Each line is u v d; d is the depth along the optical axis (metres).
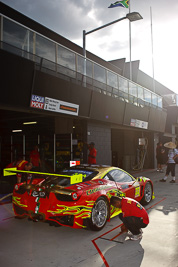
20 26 7.88
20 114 11.06
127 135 18.16
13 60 7.08
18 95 7.54
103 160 12.48
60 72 9.38
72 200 4.34
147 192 6.81
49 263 3.38
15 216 5.31
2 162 14.12
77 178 4.48
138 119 15.26
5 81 7.04
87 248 3.88
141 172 16.05
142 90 16.22
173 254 3.63
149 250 3.78
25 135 13.18
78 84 10.25
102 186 5.01
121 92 13.58
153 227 4.84
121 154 17.89
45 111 8.66
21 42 7.90
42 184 4.89
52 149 11.80
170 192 8.57
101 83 11.81
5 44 7.39
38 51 8.48
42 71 8.56
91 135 11.62
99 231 4.68
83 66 10.65
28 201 4.71
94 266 3.28
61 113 9.20
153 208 6.31
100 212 4.76
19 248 3.91
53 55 9.09
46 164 11.86
